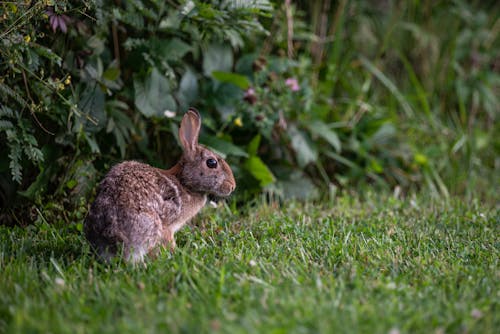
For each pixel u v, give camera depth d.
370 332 5.49
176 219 8.59
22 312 5.82
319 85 13.76
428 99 16.16
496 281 7.11
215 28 10.65
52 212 9.88
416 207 11.52
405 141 14.33
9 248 8.39
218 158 9.01
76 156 10.03
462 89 16.05
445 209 11.29
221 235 9.08
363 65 15.46
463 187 13.74
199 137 11.12
